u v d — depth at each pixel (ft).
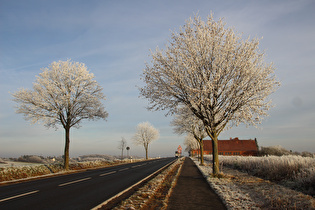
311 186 27.66
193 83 44.78
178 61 43.62
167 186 34.76
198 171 62.85
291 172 35.99
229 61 42.01
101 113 75.51
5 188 32.78
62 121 69.26
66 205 21.70
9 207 20.68
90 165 86.94
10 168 49.03
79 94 72.84
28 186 34.60
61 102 66.95
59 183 38.14
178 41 46.14
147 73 46.26
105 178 46.06
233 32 43.98
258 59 43.11
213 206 22.03
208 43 43.47
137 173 57.98
